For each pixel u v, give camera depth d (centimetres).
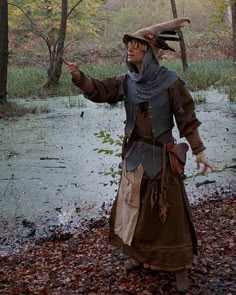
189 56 3120
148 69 368
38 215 676
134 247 388
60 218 662
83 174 852
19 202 725
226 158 916
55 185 797
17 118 1448
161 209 371
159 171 375
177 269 379
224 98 1672
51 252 510
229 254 445
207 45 3278
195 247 397
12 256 521
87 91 372
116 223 407
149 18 3906
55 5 2911
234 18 2167
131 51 371
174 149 375
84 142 1105
